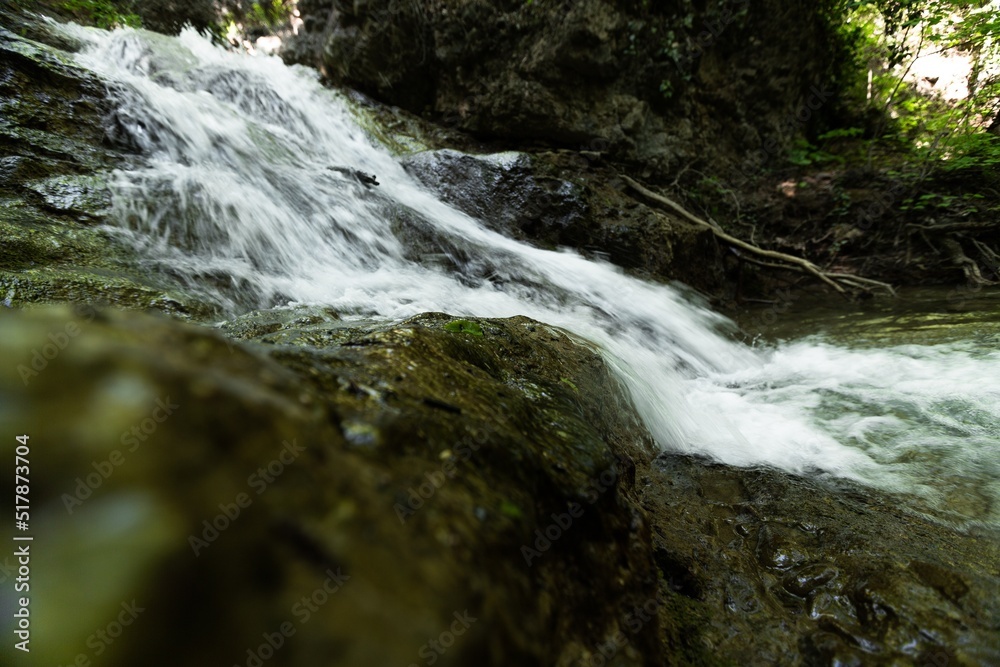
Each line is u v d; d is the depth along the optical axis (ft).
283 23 31.55
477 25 26.40
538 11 25.52
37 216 11.10
